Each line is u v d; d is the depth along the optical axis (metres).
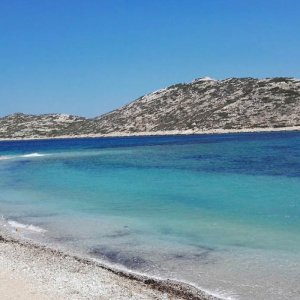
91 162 50.94
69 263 13.19
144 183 30.12
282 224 17.08
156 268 12.78
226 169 36.59
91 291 10.55
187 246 14.76
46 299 9.93
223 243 14.88
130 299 10.08
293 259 13.00
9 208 22.86
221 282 11.52
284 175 31.58
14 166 50.28
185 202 22.33
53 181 33.78
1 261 13.23
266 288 11.00
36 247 15.23
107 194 25.94
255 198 22.77
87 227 17.94
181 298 10.50
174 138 109.88
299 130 104.56
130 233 16.70
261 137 88.44
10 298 9.97
